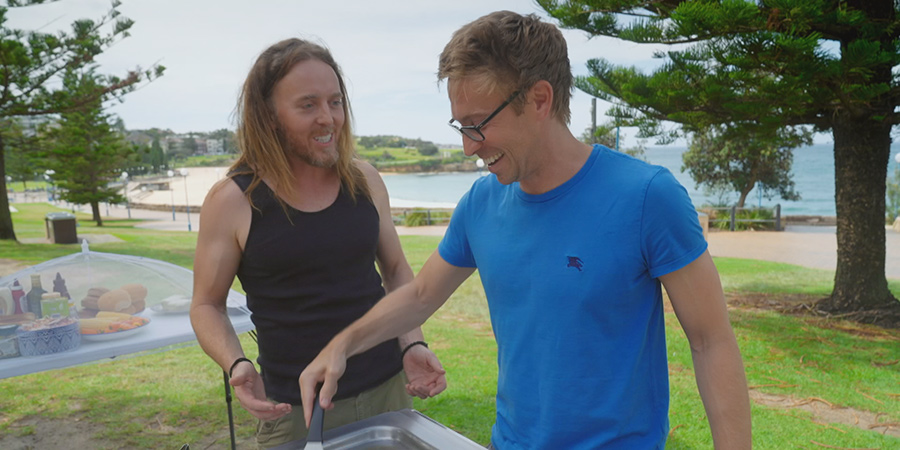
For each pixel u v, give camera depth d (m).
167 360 4.18
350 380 1.42
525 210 0.94
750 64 4.41
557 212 0.90
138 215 35.84
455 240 1.11
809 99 4.73
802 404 3.37
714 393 0.86
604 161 0.90
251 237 1.37
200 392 3.52
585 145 0.93
